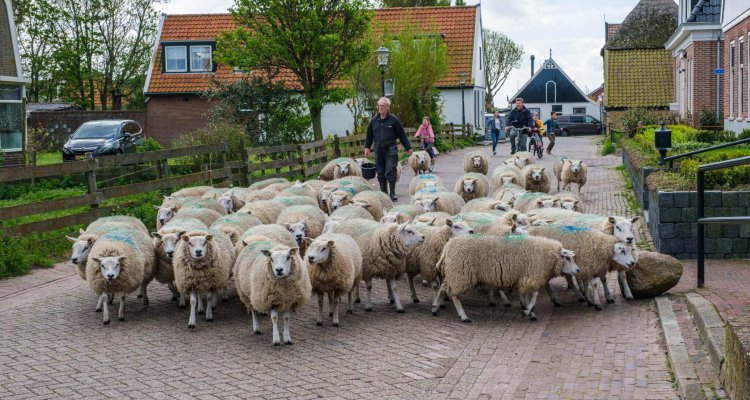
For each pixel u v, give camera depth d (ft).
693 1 121.90
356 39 110.32
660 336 28.68
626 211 57.21
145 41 186.19
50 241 47.88
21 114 103.04
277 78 135.64
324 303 37.01
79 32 181.88
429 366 27.35
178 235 34.99
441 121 145.89
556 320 32.89
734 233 39.83
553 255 32.68
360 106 134.41
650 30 178.60
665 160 53.83
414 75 129.70
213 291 34.40
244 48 109.19
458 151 131.75
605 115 203.10
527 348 29.07
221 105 112.27
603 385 24.07
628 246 33.73
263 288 29.68
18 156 102.37
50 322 33.42
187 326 32.96
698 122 109.81
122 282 33.32
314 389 25.14
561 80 255.09
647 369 25.14
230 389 25.21
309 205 43.32
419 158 79.87
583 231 34.35
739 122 90.63
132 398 24.45
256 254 31.65
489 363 27.53
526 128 96.99
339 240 33.42
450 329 32.12
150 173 74.59
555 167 70.79
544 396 23.68
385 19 168.66
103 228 37.65
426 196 47.34
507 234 35.83
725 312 28.19
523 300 34.45
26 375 26.61
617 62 176.14
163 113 143.33
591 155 114.93
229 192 51.70
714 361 23.32
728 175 43.04
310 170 83.46
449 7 171.53
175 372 26.91
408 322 33.35
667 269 34.14
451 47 165.78
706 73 112.37
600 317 32.60
